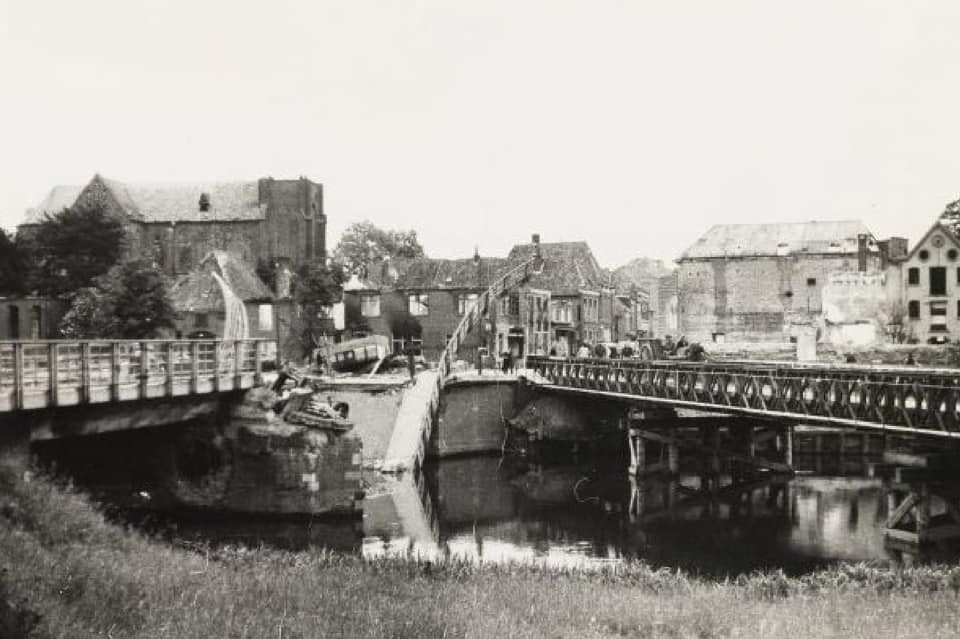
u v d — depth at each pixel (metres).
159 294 65.25
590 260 100.50
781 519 41.31
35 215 98.12
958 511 34.81
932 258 89.12
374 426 57.31
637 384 54.56
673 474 52.72
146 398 32.53
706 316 107.44
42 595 16.38
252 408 38.50
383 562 25.31
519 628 17.53
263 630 16.08
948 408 31.81
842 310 91.31
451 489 50.94
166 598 17.67
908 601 20.58
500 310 82.25
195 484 38.28
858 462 58.84
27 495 24.09
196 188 101.06
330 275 91.69
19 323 75.88
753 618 19.16
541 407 65.38
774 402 41.25
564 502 46.81
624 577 24.88
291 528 37.88
